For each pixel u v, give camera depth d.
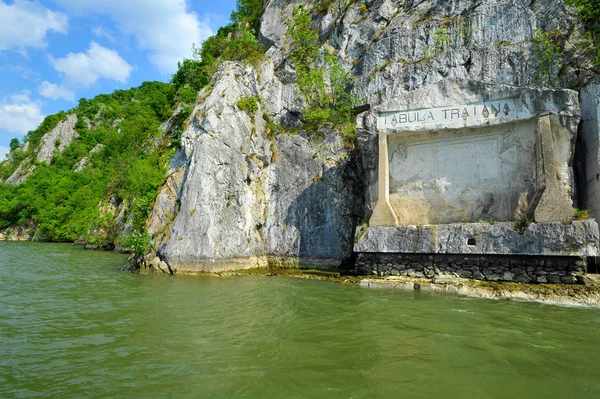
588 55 16.84
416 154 15.07
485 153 14.02
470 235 12.70
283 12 32.03
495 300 10.74
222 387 4.98
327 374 5.38
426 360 5.93
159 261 17.00
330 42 26.72
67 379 5.29
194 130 19.52
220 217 17.80
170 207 18.73
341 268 17.30
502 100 13.48
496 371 5.52
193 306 9.83
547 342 6.82
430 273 13.23
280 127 21.86
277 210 19.83
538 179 12.51
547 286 11.22
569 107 12.47
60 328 7.76
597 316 8.77
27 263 20.44
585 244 11.16
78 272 16.84
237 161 19.11
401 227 13.80
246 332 7.46
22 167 89.19
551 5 19.28
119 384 5.11
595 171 13.37
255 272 17.33
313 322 8.20
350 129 19.66
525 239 11.90
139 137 44.38
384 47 23.61
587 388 4.98
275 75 25.59
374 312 9.12
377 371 5.50
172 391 4.88
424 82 21.08
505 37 20.20
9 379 5.29
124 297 11.02
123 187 34.91
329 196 18.78
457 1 22.70
